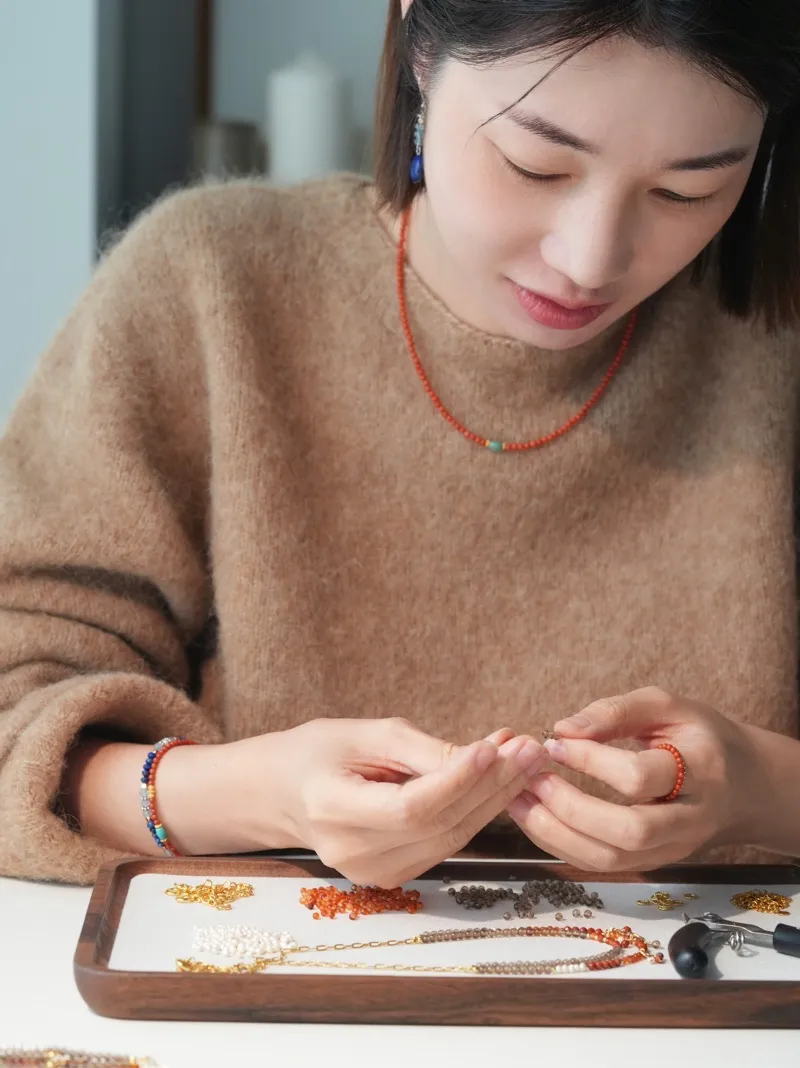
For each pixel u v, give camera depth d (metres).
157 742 0.92
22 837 0.84
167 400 0.96
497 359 0.94
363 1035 0.71
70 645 0.93
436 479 0.96
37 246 1.32
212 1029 0.71
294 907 0.79
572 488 0.96
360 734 0.83
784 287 0.95
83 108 1.29
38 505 0.94
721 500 0.98
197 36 1.50
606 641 0.97
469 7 0.76
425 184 0.92
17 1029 0.70
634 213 0.79
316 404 0.96
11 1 1.28
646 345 0.97
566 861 0.81
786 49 0.74
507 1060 0.69
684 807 0.81
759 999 0.72
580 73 0.74
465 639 0.97
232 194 0.97
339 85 1.41
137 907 0.78
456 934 0.77
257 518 0.94
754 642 0.97
